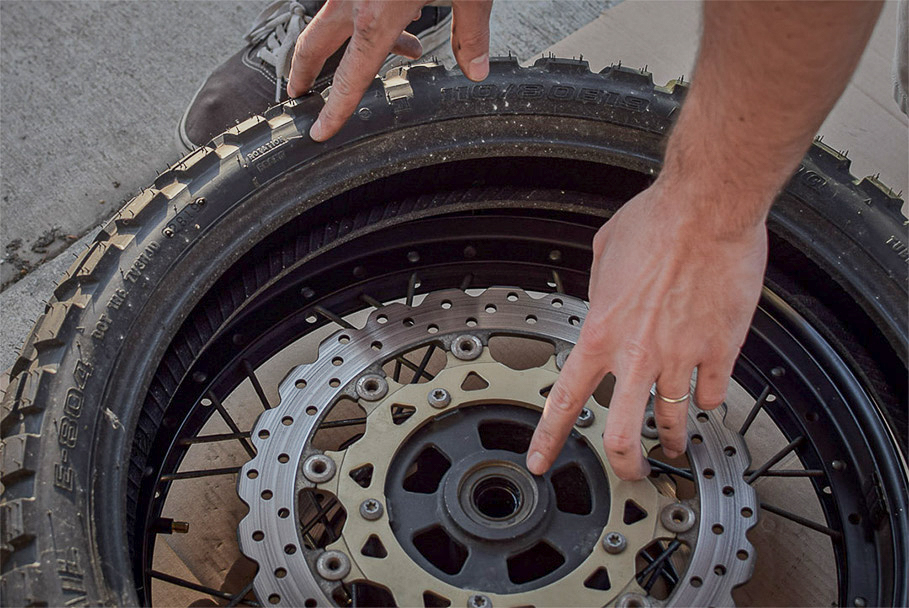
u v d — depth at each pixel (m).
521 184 1.57
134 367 1.23
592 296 1.22
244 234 1.35
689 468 1.50
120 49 2.50
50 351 1.21
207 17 2.58
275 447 1.35
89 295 1.25
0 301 2.00
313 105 1.43
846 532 1.35
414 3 1.26
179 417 1.41
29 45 2.49
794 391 1.48
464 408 1.41
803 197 1.43
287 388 1.40
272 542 1.27
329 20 1.36
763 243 1.14
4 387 1.72
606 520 1.31
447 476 1.32
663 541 1.33
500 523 1.28
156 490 1.34
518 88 1.46
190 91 2.42
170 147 2.31
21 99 2.38
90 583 1.05
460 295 1.51
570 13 2.56
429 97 1.44
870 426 1.39
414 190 1.54
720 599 1.23
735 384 1.77
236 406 1.75
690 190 1.08
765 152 0.99
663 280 1.11
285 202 1.38
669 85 1.50
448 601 1.24
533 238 1.60
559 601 1.23
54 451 1.12
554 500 1.31
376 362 1.44
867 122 2.08
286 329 1.54
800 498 1.63
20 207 2.20
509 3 2.56
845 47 0.88
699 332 1.14
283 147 1.39
